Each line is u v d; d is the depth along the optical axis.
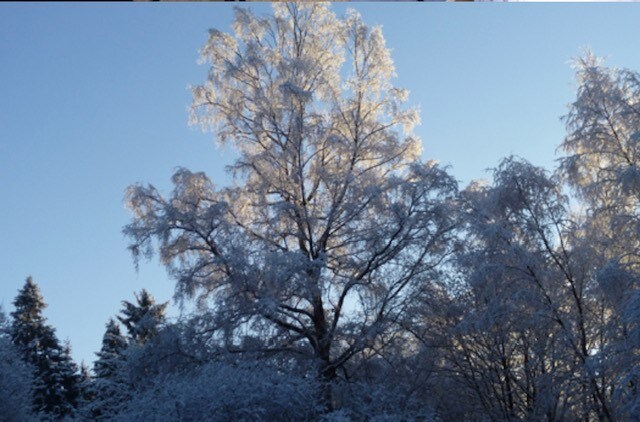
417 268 17.48
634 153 15.37
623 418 14.14
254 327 16.80
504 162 15.64
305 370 16.41
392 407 14.77
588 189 16.02
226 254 17.00
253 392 13.01
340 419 12.92
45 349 30.58
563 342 15.02
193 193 18.39
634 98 15.83
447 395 17.44
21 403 18.20
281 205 17.72
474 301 17.12
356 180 18.28
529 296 14.95
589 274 15.27
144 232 17.61
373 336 16.69
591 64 16.44
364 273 17.69
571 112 16.44
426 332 17.56
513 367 17.12
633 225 14.93
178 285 17.11
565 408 15.45
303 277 16.14
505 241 15.20
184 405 12.36
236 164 19.25
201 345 16.55
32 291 32.16
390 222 17.28
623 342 13.49
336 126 19.86
